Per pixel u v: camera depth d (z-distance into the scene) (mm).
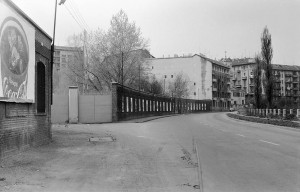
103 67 61250
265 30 49469
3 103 12547
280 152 15039
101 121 42750
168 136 24188
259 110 49375
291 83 149000
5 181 9625
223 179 10125
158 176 10758
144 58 63562
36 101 16781
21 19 14414
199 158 14039
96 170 11641
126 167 12234
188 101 95500
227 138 22016
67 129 29609
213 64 119750
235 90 139375
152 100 66250
